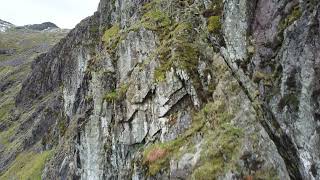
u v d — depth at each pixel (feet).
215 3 117.19
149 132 116.98
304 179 77.25
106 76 142.92
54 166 205.87
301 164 77.25
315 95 73.61
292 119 78.23
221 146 93.45
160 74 116.57
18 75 526.98
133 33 135.64
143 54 131.44
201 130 102.06
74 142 155.94
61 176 189.47
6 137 340.59
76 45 290.35
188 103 109.70
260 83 88.17
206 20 117.08
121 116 126.21
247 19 94.99
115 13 193.98
